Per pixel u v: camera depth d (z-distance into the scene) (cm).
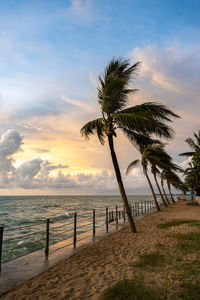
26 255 544
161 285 326
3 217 2202
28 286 351
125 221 1244
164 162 1617
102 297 292
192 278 348
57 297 306
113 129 918
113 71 836
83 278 380
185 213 1612
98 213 2464
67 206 4275
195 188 2647
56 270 430
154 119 789
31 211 3053
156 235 761
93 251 580
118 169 912
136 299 283
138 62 825
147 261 453
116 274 390
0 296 315
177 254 494
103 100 854
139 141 997
